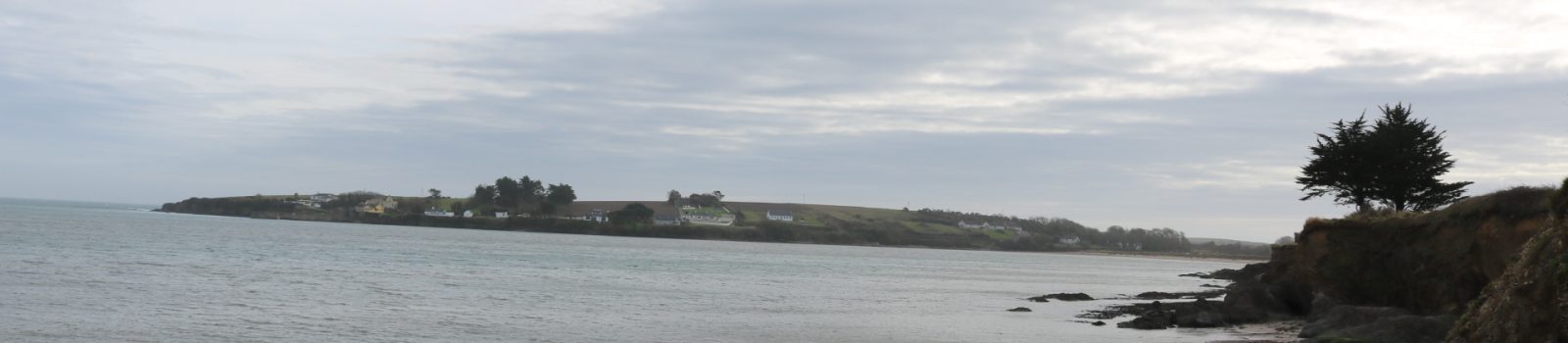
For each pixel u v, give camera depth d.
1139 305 60.66
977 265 173.38
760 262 141.75
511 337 38.06
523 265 100.62
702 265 120.62
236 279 63.16
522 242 194.38
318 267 82.19
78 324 37.47
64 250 89.62
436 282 68.25
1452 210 40.91
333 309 46.47
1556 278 22.25
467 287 64.44
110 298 47.44
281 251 108.69
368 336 37.09
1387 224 45.50
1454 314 37.41
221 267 76.06
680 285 76.56
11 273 59.59
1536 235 25.67
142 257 84.81
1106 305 64.25
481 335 38.41
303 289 57.44
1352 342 30.84
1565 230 23.17
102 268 68.75
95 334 35.16
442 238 197.75
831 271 117.75
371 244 144.50
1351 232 47.34
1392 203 63.94
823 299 66.44
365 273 75.50
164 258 84.81
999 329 44.59
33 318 38.66
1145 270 173.50
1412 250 42.69
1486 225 37.66
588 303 55.31
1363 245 46.50
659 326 43.72
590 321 44.88
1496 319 23.59
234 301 48.53
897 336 41.59
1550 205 25.33
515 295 59.06
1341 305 39.91
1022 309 56.88
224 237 144.62
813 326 45.53
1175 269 195.00
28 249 88.12
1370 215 48.41
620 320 45.81
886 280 98.62
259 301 49.00
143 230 157.50
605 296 61.22
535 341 37.06
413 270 83.88
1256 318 45.97
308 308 46.53
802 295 70.06
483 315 46.22
